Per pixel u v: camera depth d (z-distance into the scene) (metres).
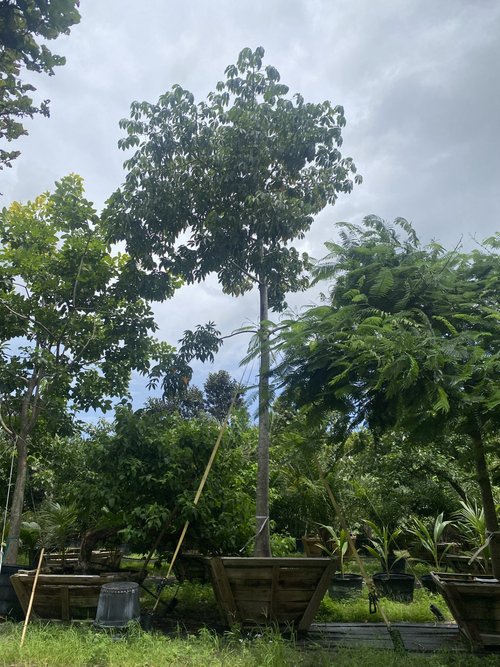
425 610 7.74
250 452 9.55
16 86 5.46
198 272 8.95
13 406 9.70
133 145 8.83
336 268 5.96
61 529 9.24
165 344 10.30
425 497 11.37
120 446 7.80
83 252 9.46
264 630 5.91
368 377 5.12
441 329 5.35
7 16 4.93
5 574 7.36
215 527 7.78
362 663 4.89
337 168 8.80
